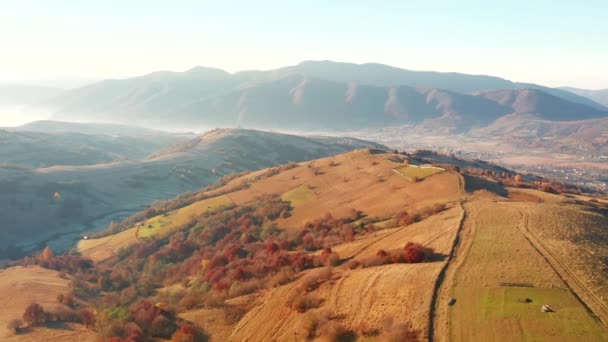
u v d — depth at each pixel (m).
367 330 47.22
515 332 39.50
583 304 42.28
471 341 39.91
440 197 102.69
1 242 186.12
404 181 126.88
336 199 132.62
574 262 51.03
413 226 81.50
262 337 55.06
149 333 63.47
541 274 49.16
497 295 45.97
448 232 69.31
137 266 128.50
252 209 144.00
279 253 88.00
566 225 65.06
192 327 62.03
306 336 50.91
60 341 69.69
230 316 63.62
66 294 98.69
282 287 68.44
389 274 57.97
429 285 51.16
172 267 116.75
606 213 83.25
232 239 123.19
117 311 73.19
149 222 163.75
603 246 57.91
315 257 78.56
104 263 138.12
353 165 165.38
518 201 89.25
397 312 47.97
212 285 82.75
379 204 115.25
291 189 158.12
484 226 68.88
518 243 59.03
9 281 111.62
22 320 78.88
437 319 44.47
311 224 114.12
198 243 129.25
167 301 82.44
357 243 82.44
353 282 59.66
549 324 39.59
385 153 179.25
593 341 36.41
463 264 55.22
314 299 58.66
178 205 178.88
